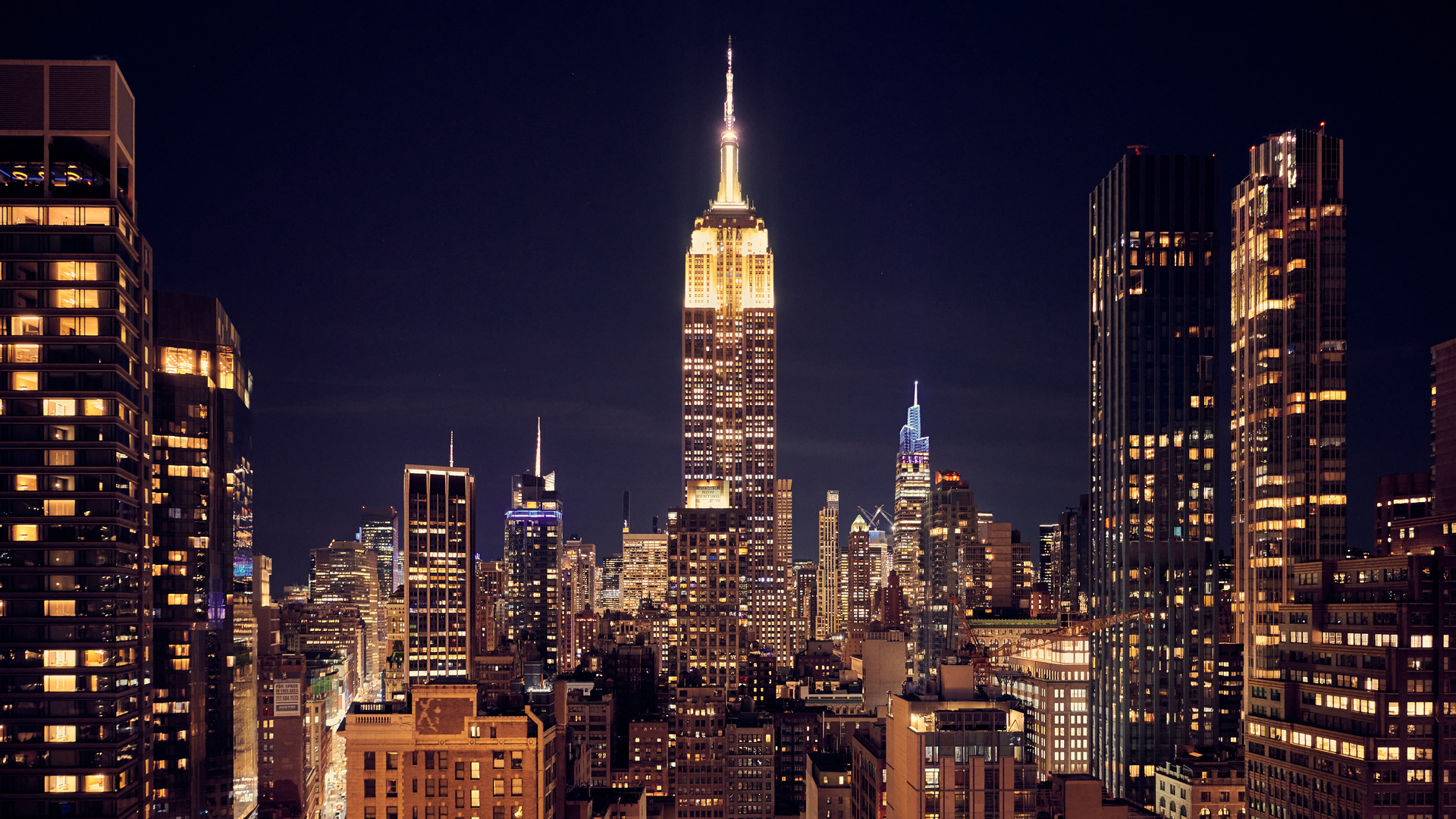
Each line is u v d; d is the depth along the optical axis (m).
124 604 166.25
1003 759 184.38
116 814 159.62
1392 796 185.50
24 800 158.00
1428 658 187.88
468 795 158.38
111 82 169.38
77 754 159.12
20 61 168.50
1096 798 190.12
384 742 158.50
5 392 162.88
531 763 158.75
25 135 167.38
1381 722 187.25
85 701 159.75
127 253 171.62
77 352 164.12
